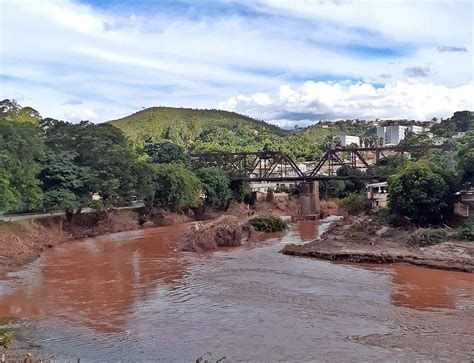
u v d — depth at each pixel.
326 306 34.97
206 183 103.94
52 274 46.69
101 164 77.38
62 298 38.03
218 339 28.73
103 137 82.38
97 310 34.84
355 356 25.64
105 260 54.09
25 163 60.91
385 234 59.97
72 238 69.31
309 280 43.16
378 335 28.83
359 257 51.44
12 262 50.03
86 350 27.23
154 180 90.75
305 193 105.06
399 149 96.00
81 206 72.25
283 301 36.41
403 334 28.95
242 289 40.22
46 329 30.81
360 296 37.56
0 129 59.06
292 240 69.25
